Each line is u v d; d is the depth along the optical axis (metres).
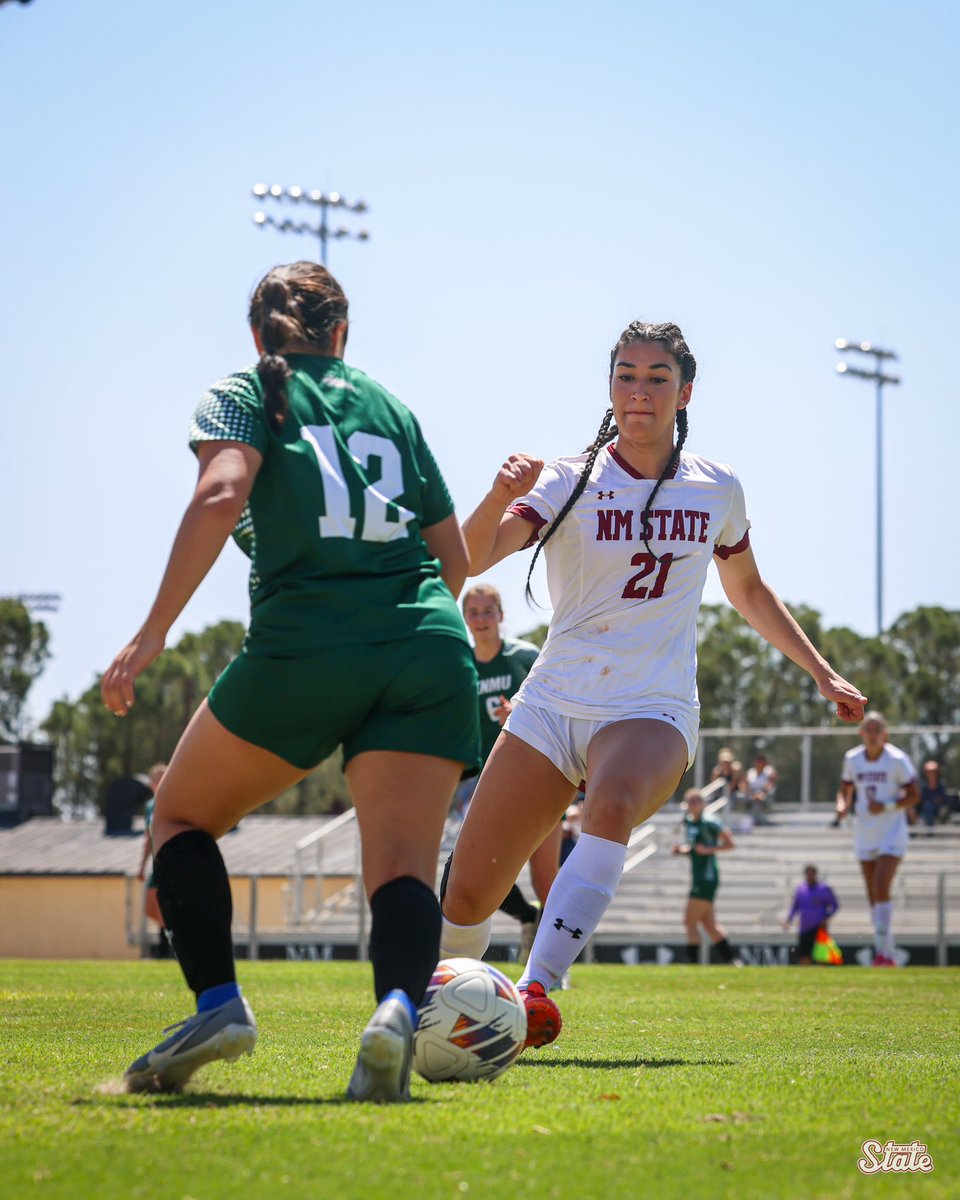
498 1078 8.01
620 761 9.91
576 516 10.54
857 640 88.38
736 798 48.12
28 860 79.25
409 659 7.01
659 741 10.05
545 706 10.45
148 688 100.25
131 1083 7.12
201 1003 7.12
